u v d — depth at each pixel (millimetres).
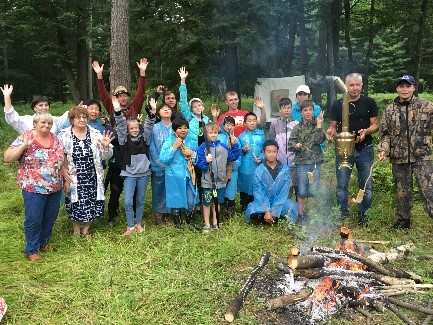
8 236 5398
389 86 24672
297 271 3768
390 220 5641
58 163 4688
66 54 18828
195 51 11641
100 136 5230
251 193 6082
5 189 7820
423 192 5113
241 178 6145
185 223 5637
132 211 5367
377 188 6777
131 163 5309
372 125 5277
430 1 14883
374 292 3754
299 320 3473
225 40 11102
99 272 4273
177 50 11602
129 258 4547
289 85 12656
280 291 3910
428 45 22594
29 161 4574
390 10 15008
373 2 15328
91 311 3637
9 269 4496
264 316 3533
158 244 4977
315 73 14695
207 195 5484
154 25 11469
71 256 4723
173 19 11500
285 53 14281
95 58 18875
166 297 3785
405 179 5273
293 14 12000
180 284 4012
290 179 5766
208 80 12047
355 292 3717
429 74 23641
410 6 14875
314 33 17844
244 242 4961
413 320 3475
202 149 5535
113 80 8523
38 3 17391
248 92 13664
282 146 6121
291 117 6227
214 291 3898
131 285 3990
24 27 17469
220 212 6035
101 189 5227
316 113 6266
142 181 5406
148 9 11523
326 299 3645
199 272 4254
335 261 4082
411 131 5082
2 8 18344
